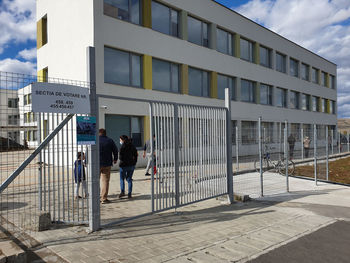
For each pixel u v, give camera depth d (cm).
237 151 1093
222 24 1945
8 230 462
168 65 1608
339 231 486
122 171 718
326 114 3453
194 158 618
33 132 439
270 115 2425
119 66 1382
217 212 605
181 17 1667
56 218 525
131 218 510
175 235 458
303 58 2953
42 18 1614
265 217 568
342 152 1812
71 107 433
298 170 1255
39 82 406
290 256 385
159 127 552
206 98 1805
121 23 1362
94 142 462
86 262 353
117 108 1334
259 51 2314
